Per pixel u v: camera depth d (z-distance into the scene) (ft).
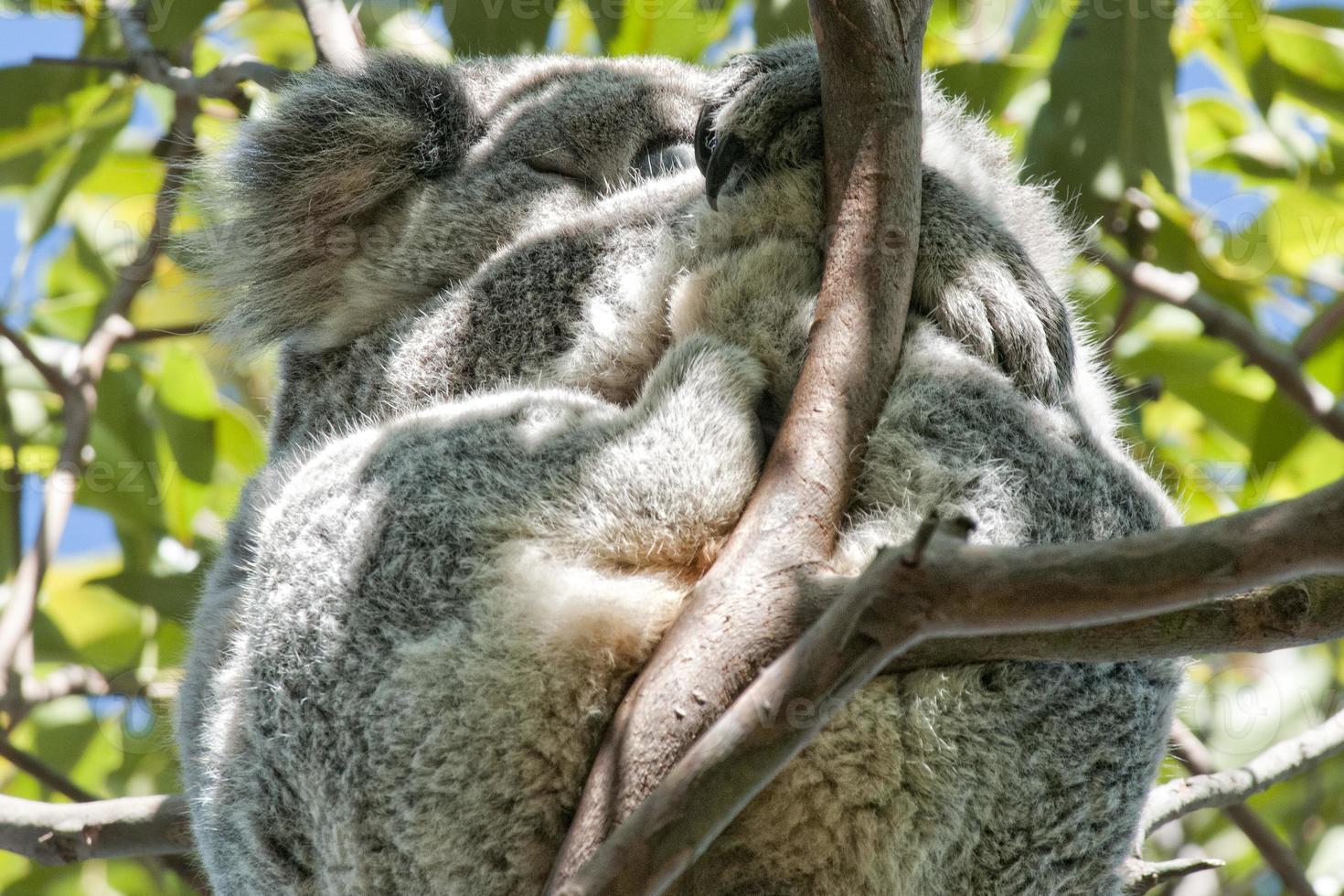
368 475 20.30
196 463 37.91
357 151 27.30
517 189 27.25
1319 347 38.52
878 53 18.52
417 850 18.49
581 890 13.78
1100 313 40.88
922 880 18.07
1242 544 12.65
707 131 22.40
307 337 27.63
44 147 37.50
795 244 20.95
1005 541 18.60
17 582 32.58
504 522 19.21
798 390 17.98
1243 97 38.81
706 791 13.97
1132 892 23.36
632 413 19.65
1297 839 39.17
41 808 26.14
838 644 13.82
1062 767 18.51
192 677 23.52
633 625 18.30
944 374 19.31
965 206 20.83
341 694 19.25
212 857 21.68
